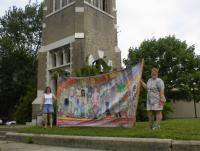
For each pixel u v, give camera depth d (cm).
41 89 2658
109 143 905
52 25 2694
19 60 4253
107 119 1222
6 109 4284
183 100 3822
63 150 916
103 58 2592
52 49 2658
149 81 1045
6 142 1219
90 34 2522
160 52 3878
